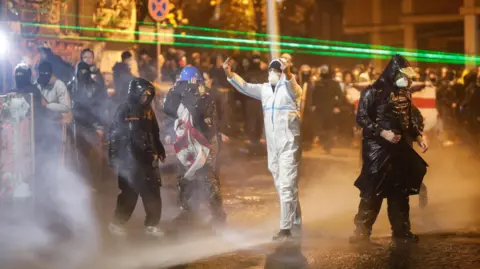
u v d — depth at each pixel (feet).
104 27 65.26
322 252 28.63
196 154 33.58
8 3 53.01
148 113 32.24
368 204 30.22
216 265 26.86
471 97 63.26
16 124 37.14
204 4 85.81
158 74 60.13
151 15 61.31
